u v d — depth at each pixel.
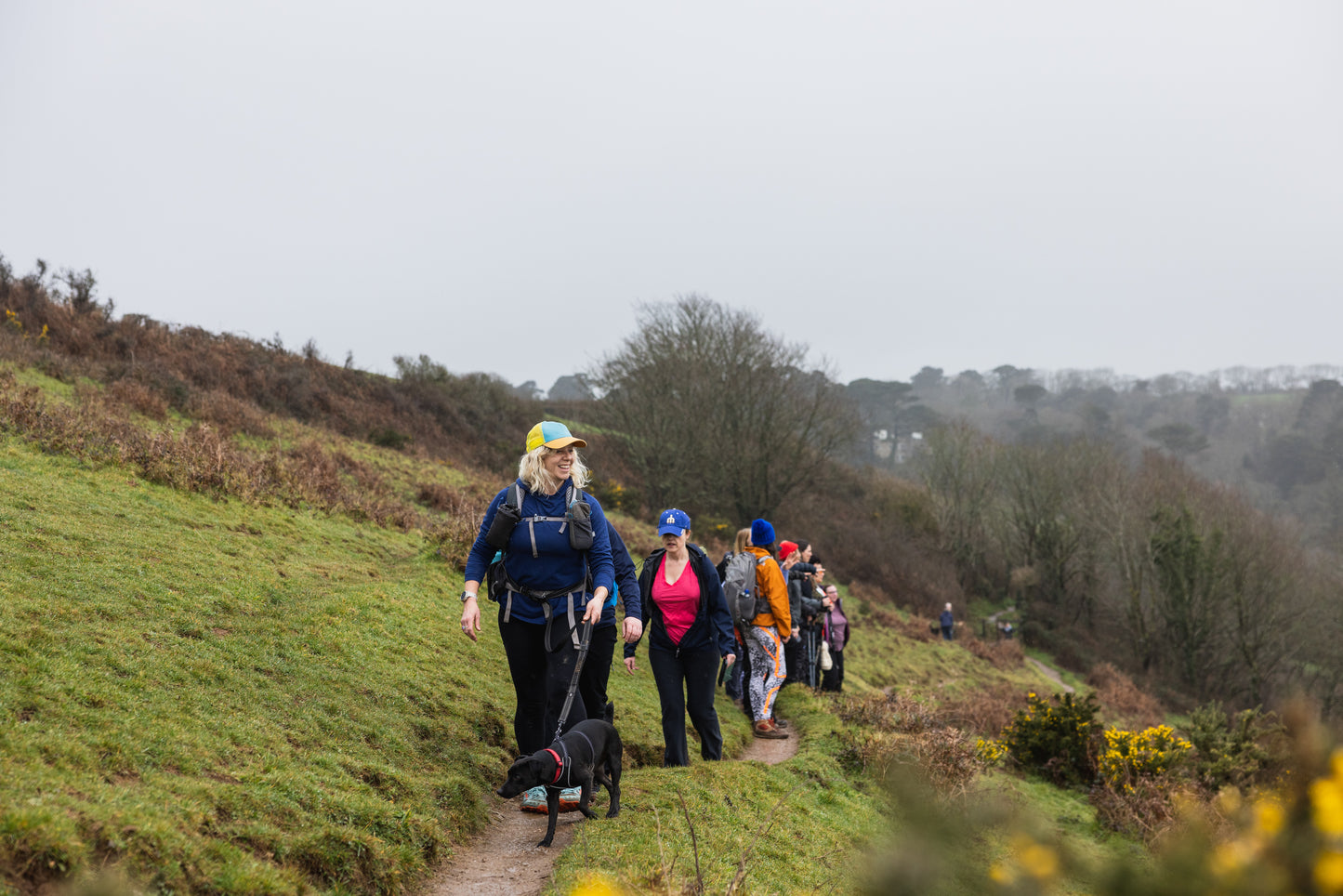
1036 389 101.12
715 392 34.25
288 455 15.23
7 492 7.44
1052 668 33.22
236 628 6.00
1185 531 37.03
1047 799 10.32
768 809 5.48
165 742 3.91
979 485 46.00
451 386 33.12
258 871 3.19
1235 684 37.47
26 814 2.74
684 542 6.53
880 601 32.12
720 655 6.80
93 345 19.30
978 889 1.48
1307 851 1.27
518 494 4.91
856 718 9.69
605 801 5.10
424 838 4.15
